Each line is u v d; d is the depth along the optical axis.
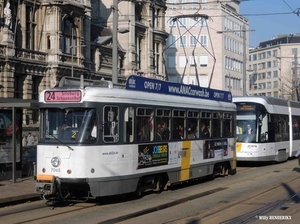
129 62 52.28
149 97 14.54
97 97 12.71
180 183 16.89
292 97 80.69
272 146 25.19
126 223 10.80
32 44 40.44
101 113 12.73
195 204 13.42
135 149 13.76
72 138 12.60
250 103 24.53
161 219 11.23
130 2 52.03
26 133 28.31
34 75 39.94
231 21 84.25
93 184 12.51
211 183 18.38
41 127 13.07
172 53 80.19
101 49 48.47
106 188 12.75
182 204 13.45
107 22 54.16
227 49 82.06
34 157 19.94
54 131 12.88
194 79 79.94
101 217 11.54
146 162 14.27
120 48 51.25
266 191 15.65
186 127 16.64
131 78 13.96
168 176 15.48
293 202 13.29
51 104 12.98
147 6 55.12
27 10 40.12
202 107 17.81
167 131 15.48
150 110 14.55
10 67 37.28
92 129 12.62
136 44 53.81
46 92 13.09
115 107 13.13
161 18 57.91
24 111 36.94
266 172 22.39
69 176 12.45
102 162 12.69
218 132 19.16
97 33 50.16
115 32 21.38
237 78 86.44
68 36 42.66
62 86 13.41
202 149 17.72
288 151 27.78
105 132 12.81
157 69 57.62
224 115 19.72
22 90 39.22
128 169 13.45
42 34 40.97
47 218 11.48
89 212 12.23
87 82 13.76
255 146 24.16
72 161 12.46
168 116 15.55
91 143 12.55
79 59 43.62
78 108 12.70
